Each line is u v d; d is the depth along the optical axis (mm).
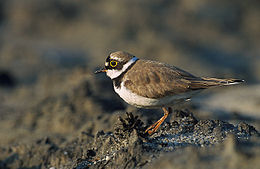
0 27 33406
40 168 10508
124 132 8023
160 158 6605
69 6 34750
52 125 13414
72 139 11320
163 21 30281
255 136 7348
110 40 29172
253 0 33188
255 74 24734
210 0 32688
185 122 8305
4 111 16016
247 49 29219
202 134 7750
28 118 14156
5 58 25781
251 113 15969
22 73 23125
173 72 8078
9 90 20250
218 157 6137
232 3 32750
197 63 25844
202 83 7934
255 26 31484
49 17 34000
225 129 7840
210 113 14500
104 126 11289
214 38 29812
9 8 35281
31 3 34812
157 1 32250
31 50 27719
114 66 8445
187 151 6621
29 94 18453
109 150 8086
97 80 14945
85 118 13180
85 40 30578
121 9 32031
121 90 8305
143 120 10344
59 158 10172
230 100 18703
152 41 27672
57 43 30406
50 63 25031
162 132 8195
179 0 32812
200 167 5883
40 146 11148
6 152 11312
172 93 7910
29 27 33406
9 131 13391
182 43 27953
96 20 32375
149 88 7930
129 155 6918
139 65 8273
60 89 16062
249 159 5828
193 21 30688
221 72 24844
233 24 31641
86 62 25344
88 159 8195
